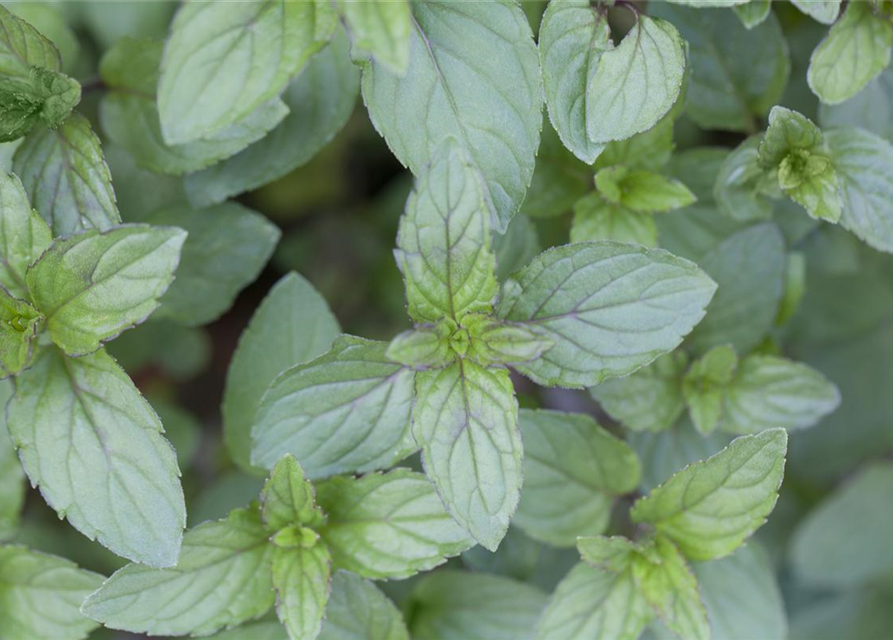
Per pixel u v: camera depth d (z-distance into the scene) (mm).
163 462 574
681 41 585
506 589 621
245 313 723
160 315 627
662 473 624
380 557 590
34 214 575
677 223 629
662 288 575
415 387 574
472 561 624
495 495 571
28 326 573
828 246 651
